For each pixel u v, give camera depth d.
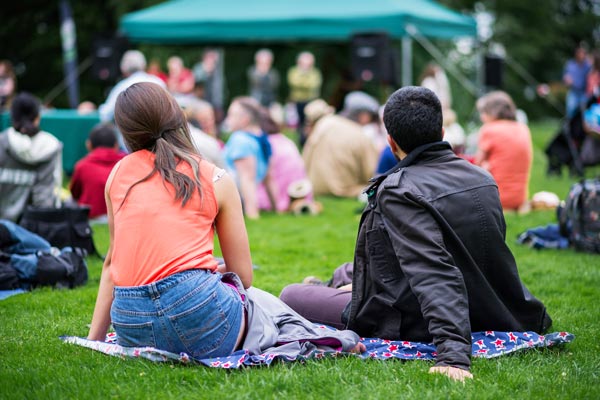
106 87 15.30
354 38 12.42
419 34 12.62
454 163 3.51
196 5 13.74
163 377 3.25
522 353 3.61
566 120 11.62
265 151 8.78
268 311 3.66
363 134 10.65
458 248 3.41
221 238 3.49
